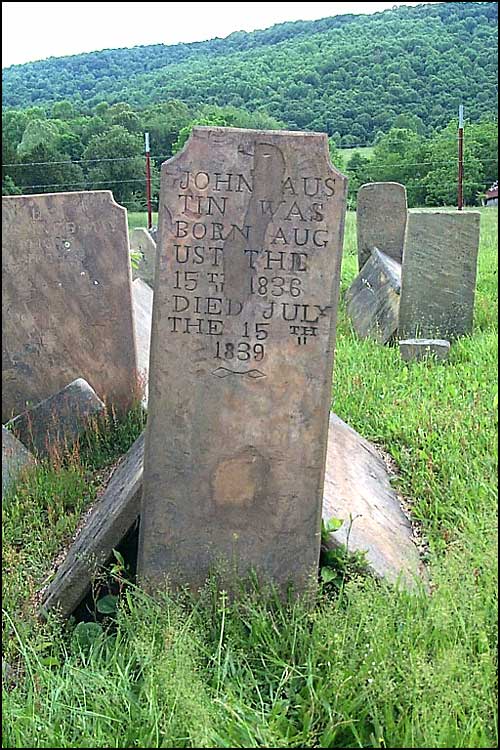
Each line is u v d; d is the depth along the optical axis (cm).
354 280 1165
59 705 298
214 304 349
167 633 312
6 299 608
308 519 358
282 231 344
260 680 312
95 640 340
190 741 274
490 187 2733
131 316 620
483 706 278
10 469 527
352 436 523
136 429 591
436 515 434
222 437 357
